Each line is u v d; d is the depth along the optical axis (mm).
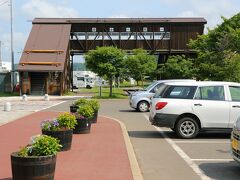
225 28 42000
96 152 11391
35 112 25938
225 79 37312
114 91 58438
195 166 10062
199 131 14555
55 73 50094
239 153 8828
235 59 37094
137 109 26641
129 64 48062
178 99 14523
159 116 14523
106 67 43312
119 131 16062
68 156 10789
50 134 11344
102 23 53156
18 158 7496
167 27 53062
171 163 10398
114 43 53438
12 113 25141
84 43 53906
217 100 14500
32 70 48312
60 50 50344
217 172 9438
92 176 8625
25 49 50500
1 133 15469
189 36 52875
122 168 9398
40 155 7637
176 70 47250
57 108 29781
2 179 8203
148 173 9312
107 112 26344
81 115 15289
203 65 38281
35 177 7496
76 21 53656
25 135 14898
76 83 78375
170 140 14219
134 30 53250
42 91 49969
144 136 15211
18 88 53312
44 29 53281
